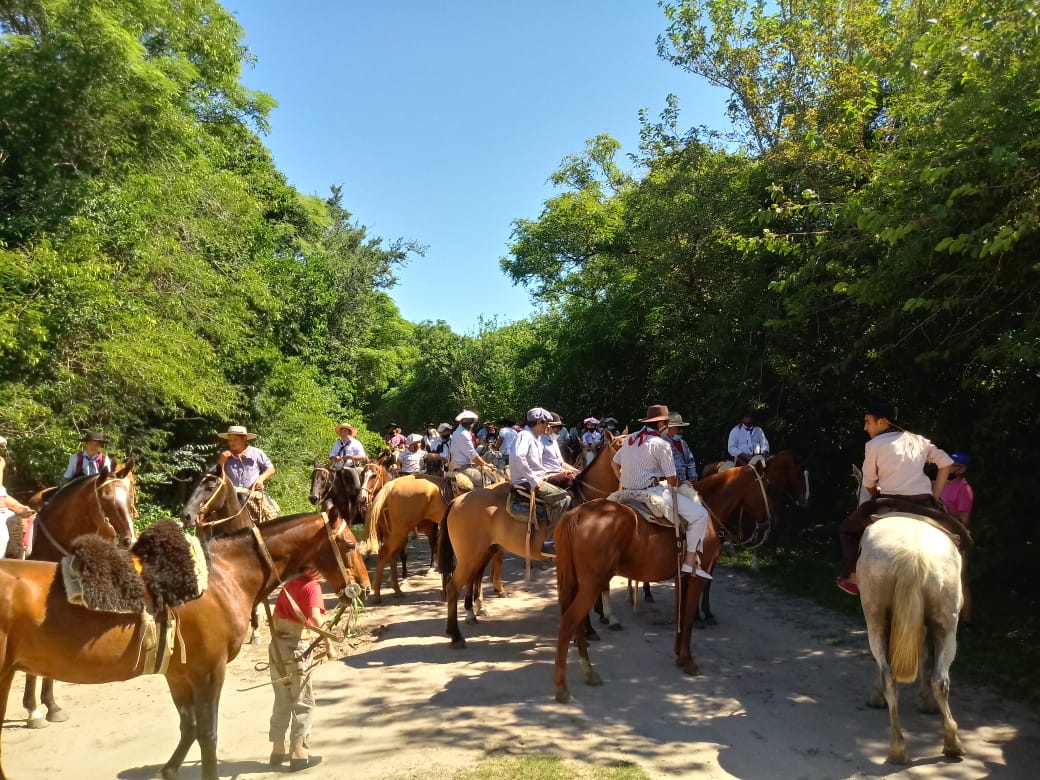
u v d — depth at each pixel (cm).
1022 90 700
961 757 521
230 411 1552
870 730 577
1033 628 802
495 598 1059
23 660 401
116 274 1213
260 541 501
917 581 508
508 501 810
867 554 543
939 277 802
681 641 726
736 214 1488
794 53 1605
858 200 897
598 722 597
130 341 1135
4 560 418
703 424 1655
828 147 1148
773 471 988
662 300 1844
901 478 601
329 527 527
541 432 863
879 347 1103
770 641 826
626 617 943
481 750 544
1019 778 493
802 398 1410
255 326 1758
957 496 806
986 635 786
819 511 1481
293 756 516
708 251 1567
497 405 3856
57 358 1073
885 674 520
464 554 830
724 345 1500
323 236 3234
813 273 1042
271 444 1780
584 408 2420
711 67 1738
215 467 838
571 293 2759
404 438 1961
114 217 1216
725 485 908
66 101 1238
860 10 1369
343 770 516
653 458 729
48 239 1093
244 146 2280
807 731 576
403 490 1050
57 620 401
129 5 1441
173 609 433
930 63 809
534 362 2944
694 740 561
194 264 1371
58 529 669
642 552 698
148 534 447
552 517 799
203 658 455
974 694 643
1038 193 685
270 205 2233
